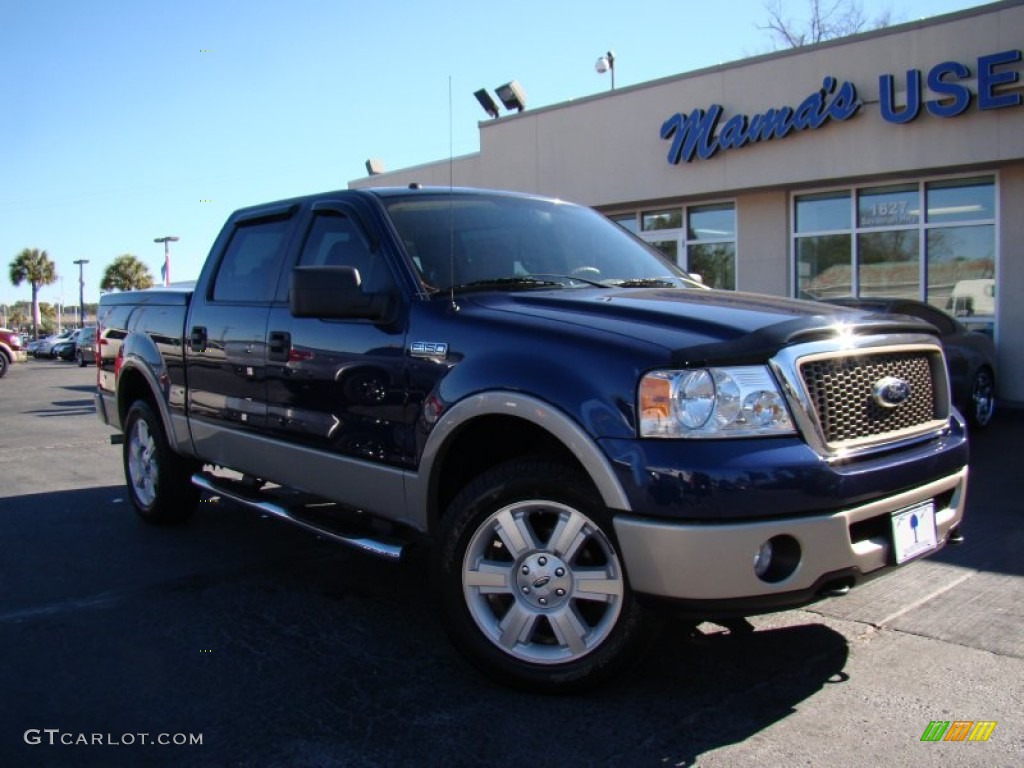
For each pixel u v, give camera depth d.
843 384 3.03
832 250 12.97
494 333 3.30
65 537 5.59
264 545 5.38
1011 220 11.22
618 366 2.90
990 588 4.31
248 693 3.26
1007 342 11.36
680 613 2.80
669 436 2.78
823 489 2.78
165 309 5.51
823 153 12.14
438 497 3.54
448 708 3.11
